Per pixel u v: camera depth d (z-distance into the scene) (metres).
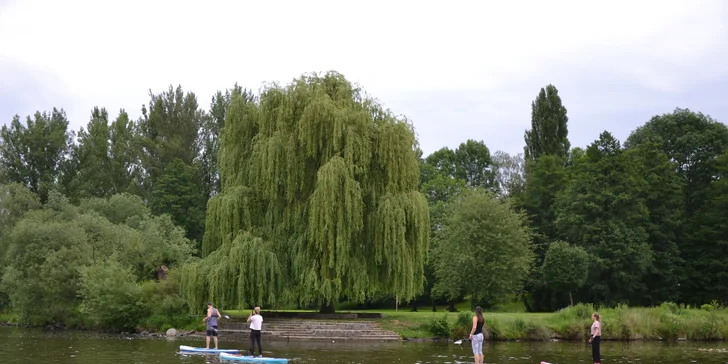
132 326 44.91
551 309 70.00
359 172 40.38
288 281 40.84
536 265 71.56
